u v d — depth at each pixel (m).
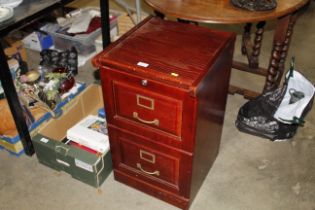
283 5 1.52
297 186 1.60
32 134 1.74
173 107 1.16
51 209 1.50
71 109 1.79
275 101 1.83
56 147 1.54
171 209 1.50
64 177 1.64
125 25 2.48
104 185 1.61
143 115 1.26
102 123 1.72
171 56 1.20
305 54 2.59
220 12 1.48
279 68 1.92
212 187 1.60
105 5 1.95
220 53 1.24
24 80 1.82
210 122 1.38
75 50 2.34
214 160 1.72
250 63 2.17
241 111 1.89
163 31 1.36
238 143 1.83
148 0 1.59
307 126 1.93
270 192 1.58
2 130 1.67
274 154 1.77
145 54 1.21
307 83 1.78
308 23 3.03
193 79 1.09
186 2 1.58
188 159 1.29
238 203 1.53
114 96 1.26
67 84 1.90
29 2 1.58
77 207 1.51
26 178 1.64
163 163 1.38
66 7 2.73
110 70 1.19
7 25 1.38
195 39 1.31
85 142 1.60
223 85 1.42
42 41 2.51
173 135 1.25
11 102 1.51
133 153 1.43
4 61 1.41
